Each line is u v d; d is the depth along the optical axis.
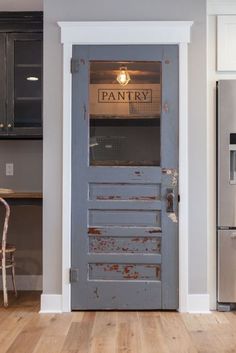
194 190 3.51
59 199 3.52
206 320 3.27
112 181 3.53
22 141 4.42
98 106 3.56
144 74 3.57
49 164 3.53
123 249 3.52
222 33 3.57
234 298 3.48
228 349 2.67
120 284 3.50
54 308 3.49
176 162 3.52
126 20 3.53
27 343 2.76
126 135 3.55
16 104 4.12
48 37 3.54
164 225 3.51
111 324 3.16
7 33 4.11
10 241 4.39
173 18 3.53
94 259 3.50
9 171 4.41
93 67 3.56
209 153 3.56
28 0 3.79
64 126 3.52
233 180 3.51
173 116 3.53
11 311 3.51
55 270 3.50
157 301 3.49
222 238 3.50
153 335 2.92
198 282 3.49
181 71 3.53
